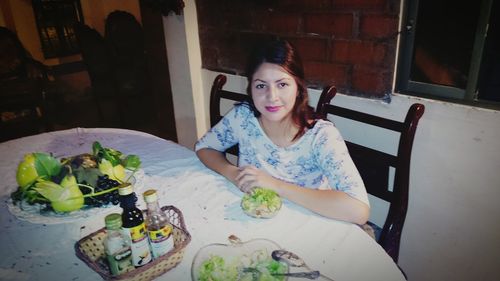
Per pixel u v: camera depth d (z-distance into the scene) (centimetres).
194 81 217
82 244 83
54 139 154
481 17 119
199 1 200
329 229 91
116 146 145
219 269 74
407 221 156
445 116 130
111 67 357
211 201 104
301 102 110
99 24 462
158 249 78
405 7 130
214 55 205
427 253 154
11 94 310
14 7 404
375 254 82
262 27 173
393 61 136
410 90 140
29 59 364
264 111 107
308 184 119
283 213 97
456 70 129
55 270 81
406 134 111
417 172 145
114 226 71
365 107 149
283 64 101
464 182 133
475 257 140
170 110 262
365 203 96
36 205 100
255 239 86
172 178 118
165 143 146
